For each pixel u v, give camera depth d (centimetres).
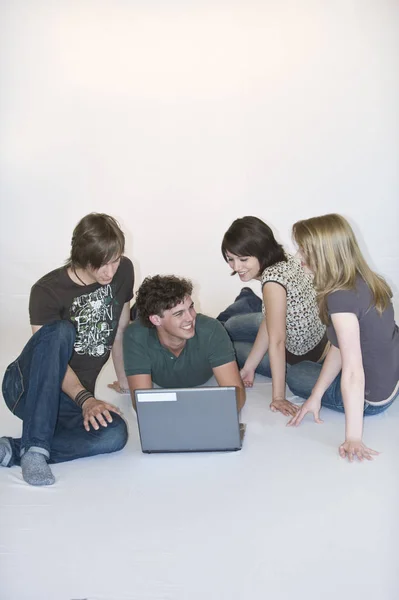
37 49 435
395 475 219
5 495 219
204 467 231
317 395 253
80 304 243
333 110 439
